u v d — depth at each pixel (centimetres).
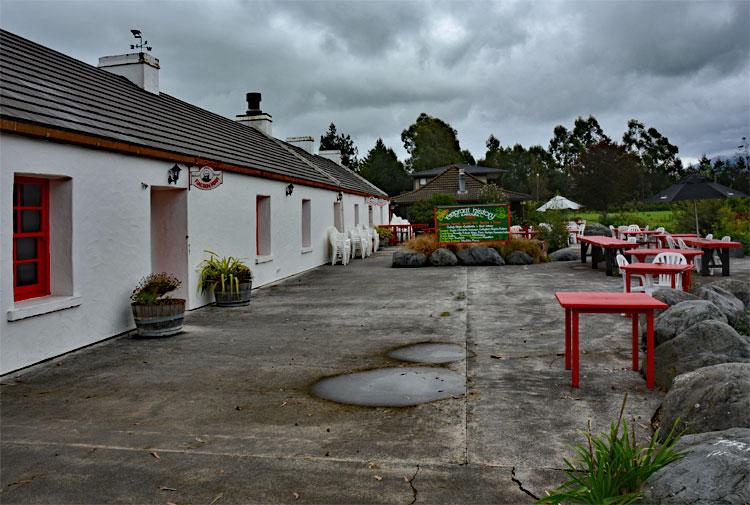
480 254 1842
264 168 1452
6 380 635
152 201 1083
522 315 968
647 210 5019
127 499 368
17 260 732
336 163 3584
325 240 2045
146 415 522
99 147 806
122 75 1370
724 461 301
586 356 694
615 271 1548
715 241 1457
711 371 432
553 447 434
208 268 1125
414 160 9312
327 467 408
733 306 769
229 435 472
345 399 560
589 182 4722
